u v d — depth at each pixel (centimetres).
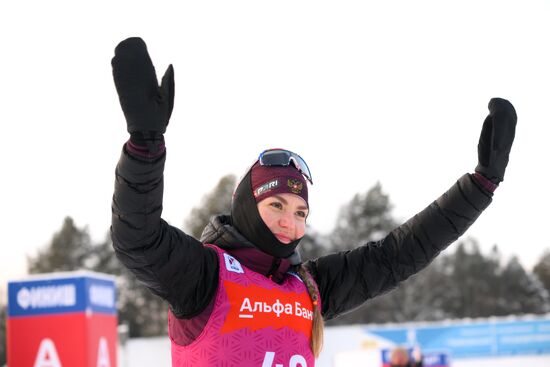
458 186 272
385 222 6203
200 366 219
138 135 194
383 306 5259
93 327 619
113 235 204
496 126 268
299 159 244
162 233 206
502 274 6150
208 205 5303
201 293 219
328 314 268
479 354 2469
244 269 229
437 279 5878
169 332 232
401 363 1806
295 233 237
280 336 226
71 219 5803
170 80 198
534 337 2464
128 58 194
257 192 236
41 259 5809
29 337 614
